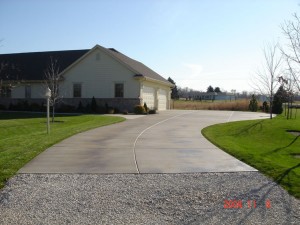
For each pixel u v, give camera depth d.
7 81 35.38
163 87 39.19
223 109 44.25
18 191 6.64
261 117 27.75
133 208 5.83
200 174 8.00
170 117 25.69
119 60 31.59
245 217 5.47
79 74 33.12
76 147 11.53
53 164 8.89
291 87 26.91
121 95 31.92
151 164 8.99
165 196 6.44
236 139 15.19
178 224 5.19
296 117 28.33
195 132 16.38
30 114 29.19
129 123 20.42
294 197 6.39
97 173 8.01
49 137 13.57
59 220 5.30
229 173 8.11
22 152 10.21
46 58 38.78
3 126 20.11
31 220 5.29
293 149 13.27
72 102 33.38
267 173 8.06
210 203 6.10
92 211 5.67
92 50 32.41
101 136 14.38
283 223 5.24
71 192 6.60
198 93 101.12
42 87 35.31
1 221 5.25
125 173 8.03
